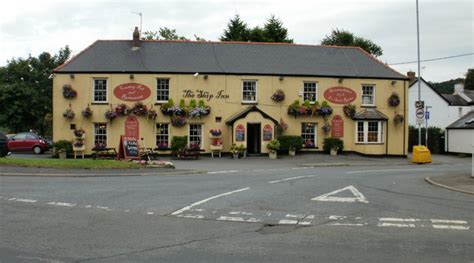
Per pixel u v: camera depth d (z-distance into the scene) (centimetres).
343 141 3375
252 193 1312
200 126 3231
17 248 707
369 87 3450
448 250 716
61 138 3125
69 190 1328
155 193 1295
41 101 4853
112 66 3175
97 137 3152
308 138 3366
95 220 919
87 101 3138
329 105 3359
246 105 3266
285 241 765
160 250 704
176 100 3198
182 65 3259
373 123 3406
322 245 740
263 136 3183
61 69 3131
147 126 3177
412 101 5453
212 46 3494
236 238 784
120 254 681
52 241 750
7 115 4600
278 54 3506
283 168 2405
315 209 1064
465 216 1000
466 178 1728
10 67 5097
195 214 992
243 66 3322
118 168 1980
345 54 3641
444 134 4300
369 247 729
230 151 3162
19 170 1808
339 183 1589
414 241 772
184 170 2083
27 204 1084
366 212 1035
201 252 694
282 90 3309
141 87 3170
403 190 1427
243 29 5469
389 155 3428
